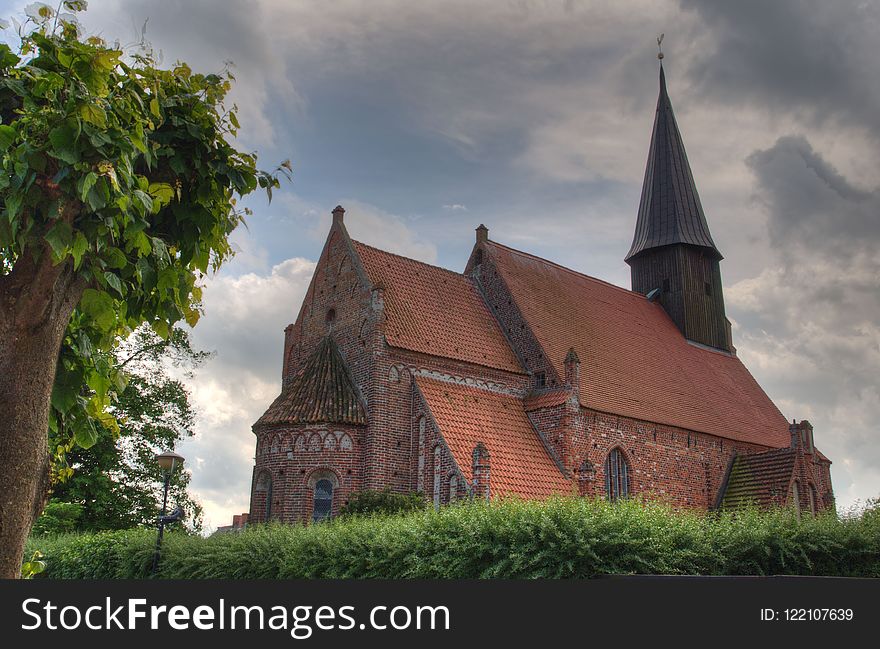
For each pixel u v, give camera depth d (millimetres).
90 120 8141
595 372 39094
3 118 8609
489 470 28859
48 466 8750
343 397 32656
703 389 46844
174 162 10000
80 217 8633
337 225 38031
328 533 21156
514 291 40031
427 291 38062
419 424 32344
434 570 18219
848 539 17953
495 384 35938
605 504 18766
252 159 10656
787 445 48500
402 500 28422
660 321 51594
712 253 55438
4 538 7930
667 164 57000
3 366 8234
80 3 8867
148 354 45344
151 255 9664
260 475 32438
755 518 19656
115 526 42125
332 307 36594
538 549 17219
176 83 10234
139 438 44281
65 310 8766
